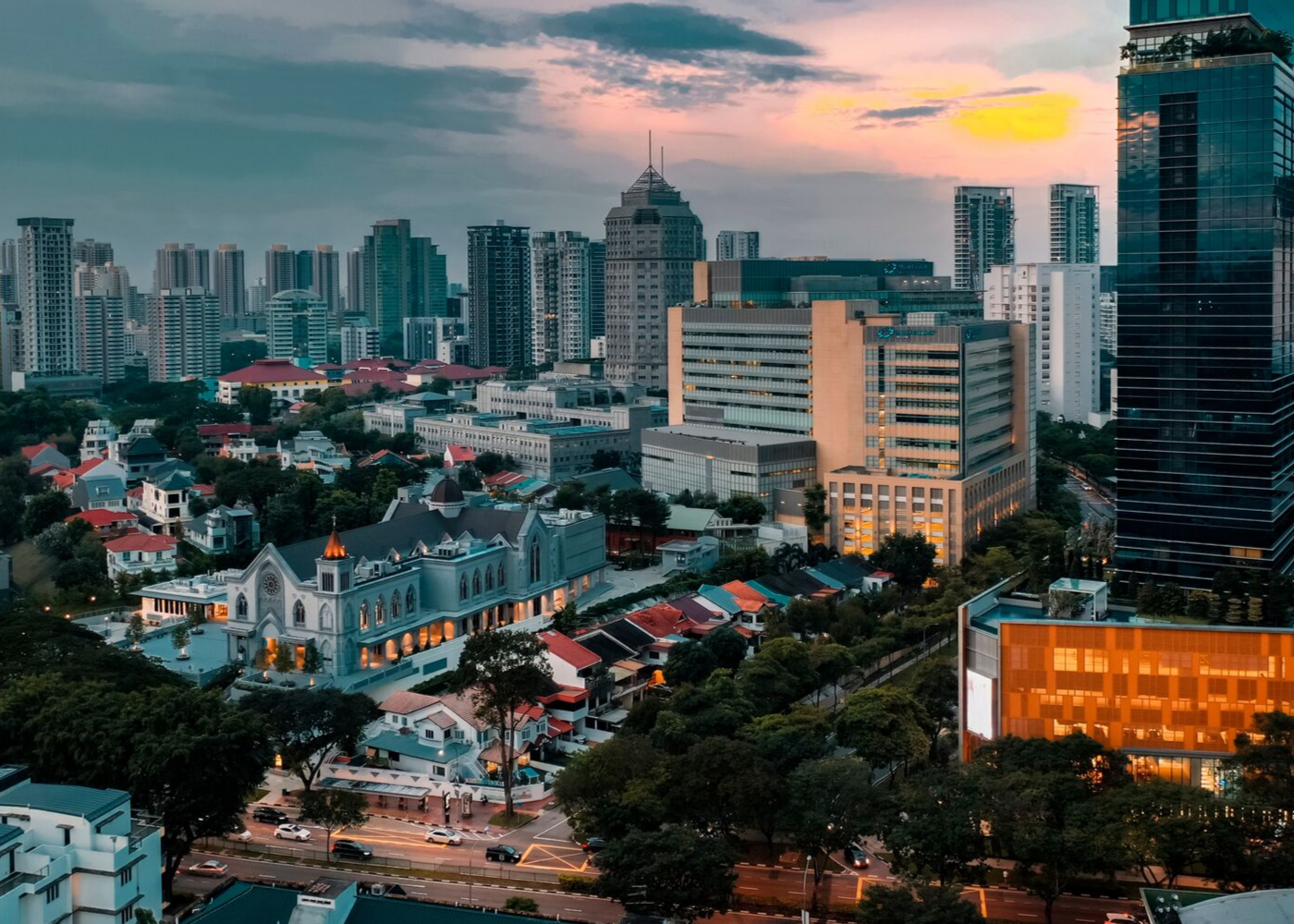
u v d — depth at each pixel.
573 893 199.75
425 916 157.62
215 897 178.25
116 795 168.38
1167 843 183.88
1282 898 167.12
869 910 171.50
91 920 160.00
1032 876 199.88
